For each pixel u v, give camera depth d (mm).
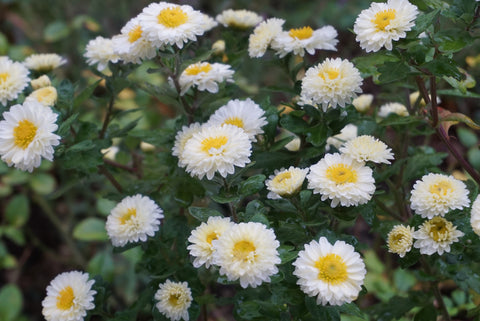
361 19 690
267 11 1411
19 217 1093
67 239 1118
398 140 870
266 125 738
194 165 667
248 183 678
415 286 956
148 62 1118
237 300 724
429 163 790
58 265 1159
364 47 687
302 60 793
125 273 1010
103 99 810
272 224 704
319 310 658
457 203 656
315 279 625
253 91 1179
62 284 713
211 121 720
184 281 743
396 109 843
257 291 721
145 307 790
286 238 693
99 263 912
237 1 1366
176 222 778
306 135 750
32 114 695
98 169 830
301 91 734
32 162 695
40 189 1101
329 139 813
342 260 631
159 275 751
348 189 658
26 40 1401
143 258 781
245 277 627
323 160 677
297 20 1414
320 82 693
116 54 767
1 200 1250
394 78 694
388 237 698
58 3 1392
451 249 674
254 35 775
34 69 821
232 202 688
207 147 667
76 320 701
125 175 918
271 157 745
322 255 633
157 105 1255
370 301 992
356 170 669
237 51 837
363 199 662
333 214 705
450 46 684
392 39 673
